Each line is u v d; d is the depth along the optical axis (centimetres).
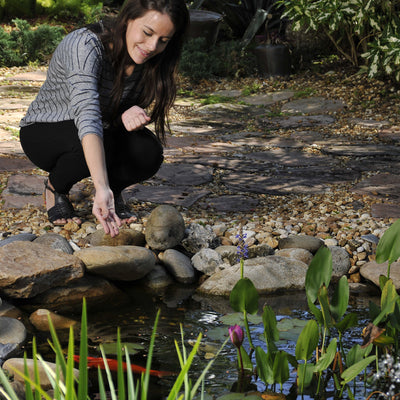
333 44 996
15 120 681
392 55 710
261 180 507
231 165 550
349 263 342
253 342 242
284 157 583
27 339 245
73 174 337
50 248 304
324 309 207
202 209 426
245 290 211
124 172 350
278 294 310
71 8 1241
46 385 203
